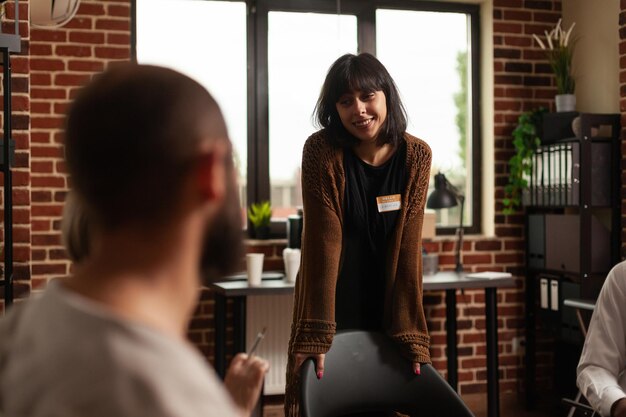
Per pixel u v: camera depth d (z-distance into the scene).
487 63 4.97
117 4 4.21
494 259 4.86
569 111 4.61
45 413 0.45
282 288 3.85
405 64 5.00
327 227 2.04
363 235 2.10
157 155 0.51
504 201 4.84
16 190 3.03
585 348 2.16
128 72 0.53
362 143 2.08
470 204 5.08
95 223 0.53
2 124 3.02
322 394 1.81
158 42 4.60
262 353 4.47
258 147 4.78
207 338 4.48
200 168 0.52
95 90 0.52
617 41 4.54
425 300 4.75
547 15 4.98
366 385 1.86
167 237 0.52
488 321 4.21
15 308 0.54
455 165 5.08
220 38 4.71
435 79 5.05
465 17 5.10
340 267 2.11
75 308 0.48
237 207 0.57
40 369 0.46
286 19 4.82
